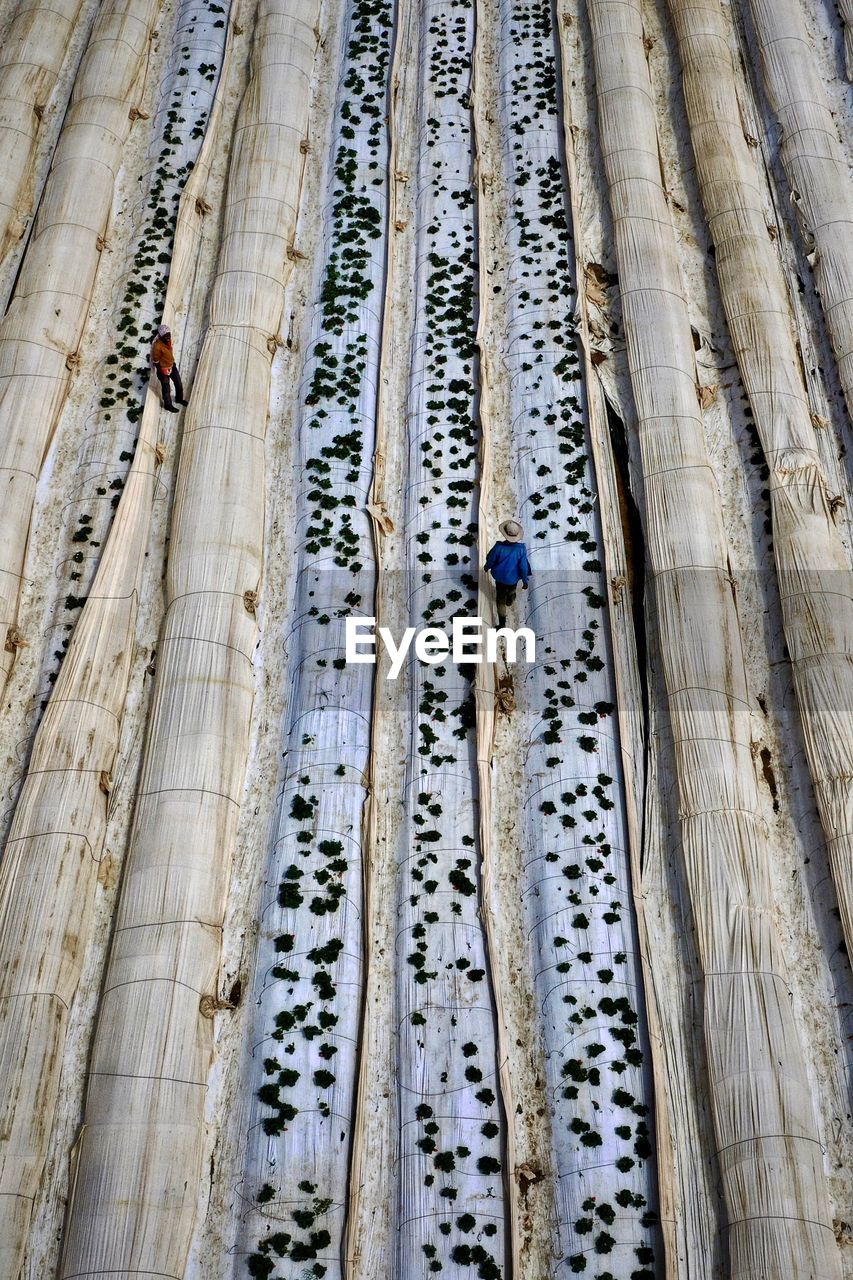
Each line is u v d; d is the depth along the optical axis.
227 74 30.69
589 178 28.19
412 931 17.92
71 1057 16.78
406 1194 15.66
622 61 29.27
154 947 17.11
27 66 29.83
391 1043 17.12
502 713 20.39
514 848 19.05
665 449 22.73
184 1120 15.84
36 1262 15.05
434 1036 16.94
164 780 18.84
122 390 24.23
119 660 20.45
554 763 19.52
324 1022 16.95
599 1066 16.55
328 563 21.92
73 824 18.34
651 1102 16.27
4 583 21.14
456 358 25.05
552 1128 16.27
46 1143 15.89
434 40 31.48
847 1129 16.28
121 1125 15.55
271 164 27.50
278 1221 15.34
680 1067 16.64
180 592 21.02
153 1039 16.27
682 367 23.97
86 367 24.89
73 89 29.62
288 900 17.98
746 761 19.19
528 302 25.84
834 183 27.19
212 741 19.28
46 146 29.27
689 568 21.02
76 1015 17.17
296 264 26.97
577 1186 15.63
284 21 30.55
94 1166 15.30
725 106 28.59
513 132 29.25
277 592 22.00
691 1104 16.31
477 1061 16.70
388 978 17.73
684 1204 15.52
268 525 22.92
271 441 24.16
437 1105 16.31
